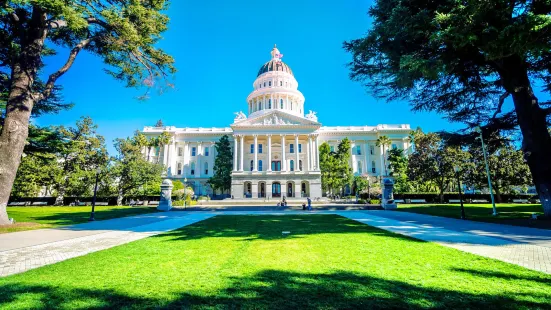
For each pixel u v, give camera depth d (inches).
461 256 281.7
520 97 647.1
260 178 2246.6
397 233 457.4
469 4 398.9
